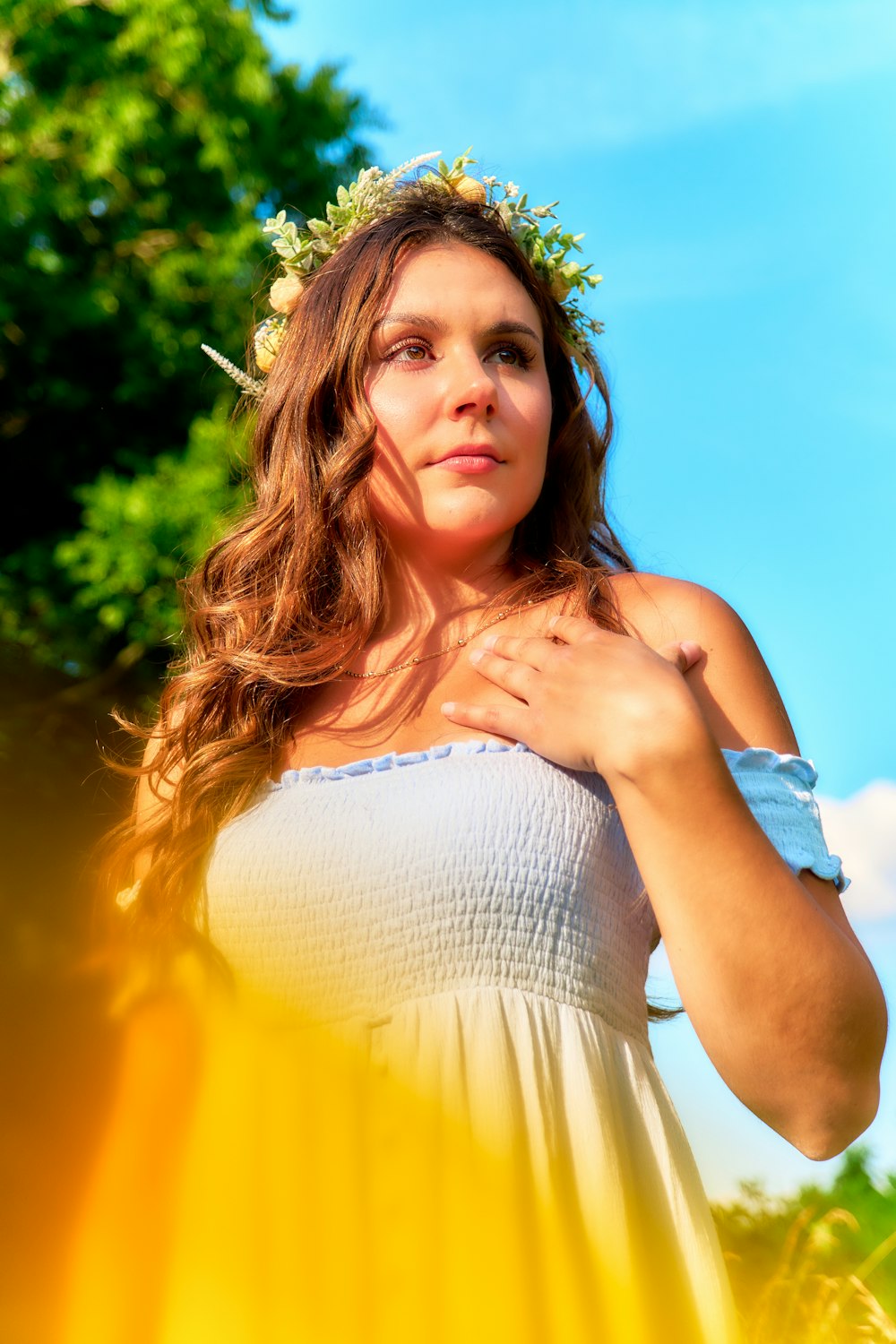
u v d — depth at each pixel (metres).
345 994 1.58
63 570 9.55
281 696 1.86
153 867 1.76
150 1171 1.65
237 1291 1.50
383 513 1.88
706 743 1.44
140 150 9.48
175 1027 1.71
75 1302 1.61
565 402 2.14
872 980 1.43
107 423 9.98
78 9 9.27
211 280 9.52
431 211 2.03
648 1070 1.57
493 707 1.65
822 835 1.58
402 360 1.89
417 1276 1.42
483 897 1.54
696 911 1.39
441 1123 1.46
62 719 9.35
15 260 9.27
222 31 9.31
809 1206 3.95
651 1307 1.41
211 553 2.10
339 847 1.61
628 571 2.09
